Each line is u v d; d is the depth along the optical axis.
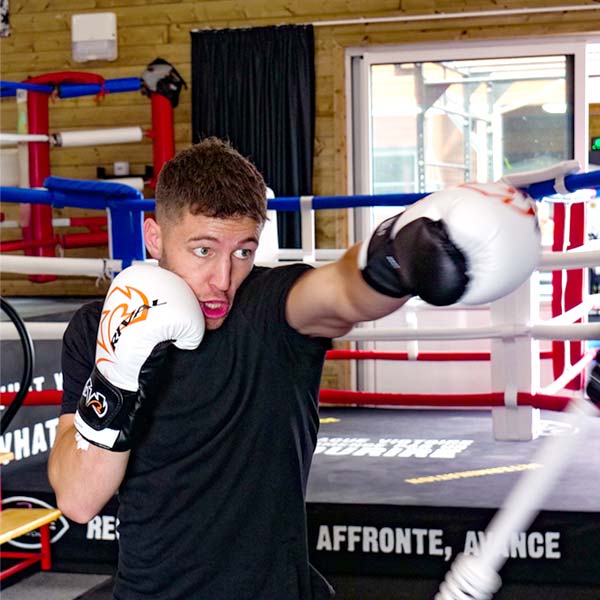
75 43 5.88
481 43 5.43
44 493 3.21
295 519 1.30
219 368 1.25
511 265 0.81
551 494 2.85
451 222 0.81
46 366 4.02
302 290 1.14
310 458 1.35
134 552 1.32
